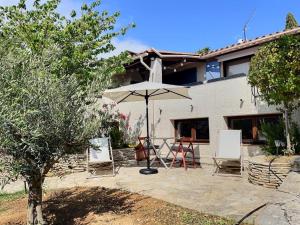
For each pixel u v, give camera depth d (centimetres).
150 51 1739
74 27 1370
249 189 920
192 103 1570
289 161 948
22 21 1348
